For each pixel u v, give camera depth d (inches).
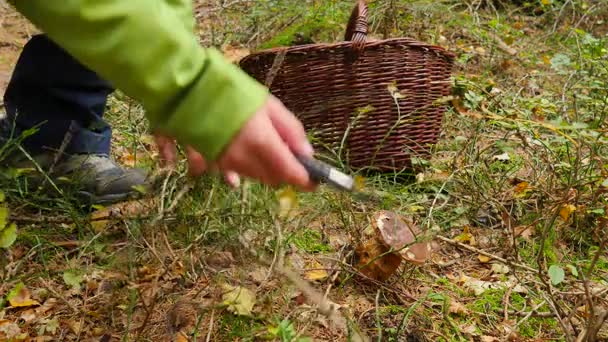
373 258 54.2
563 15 117.1
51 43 57.3
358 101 66.1
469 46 103.9
